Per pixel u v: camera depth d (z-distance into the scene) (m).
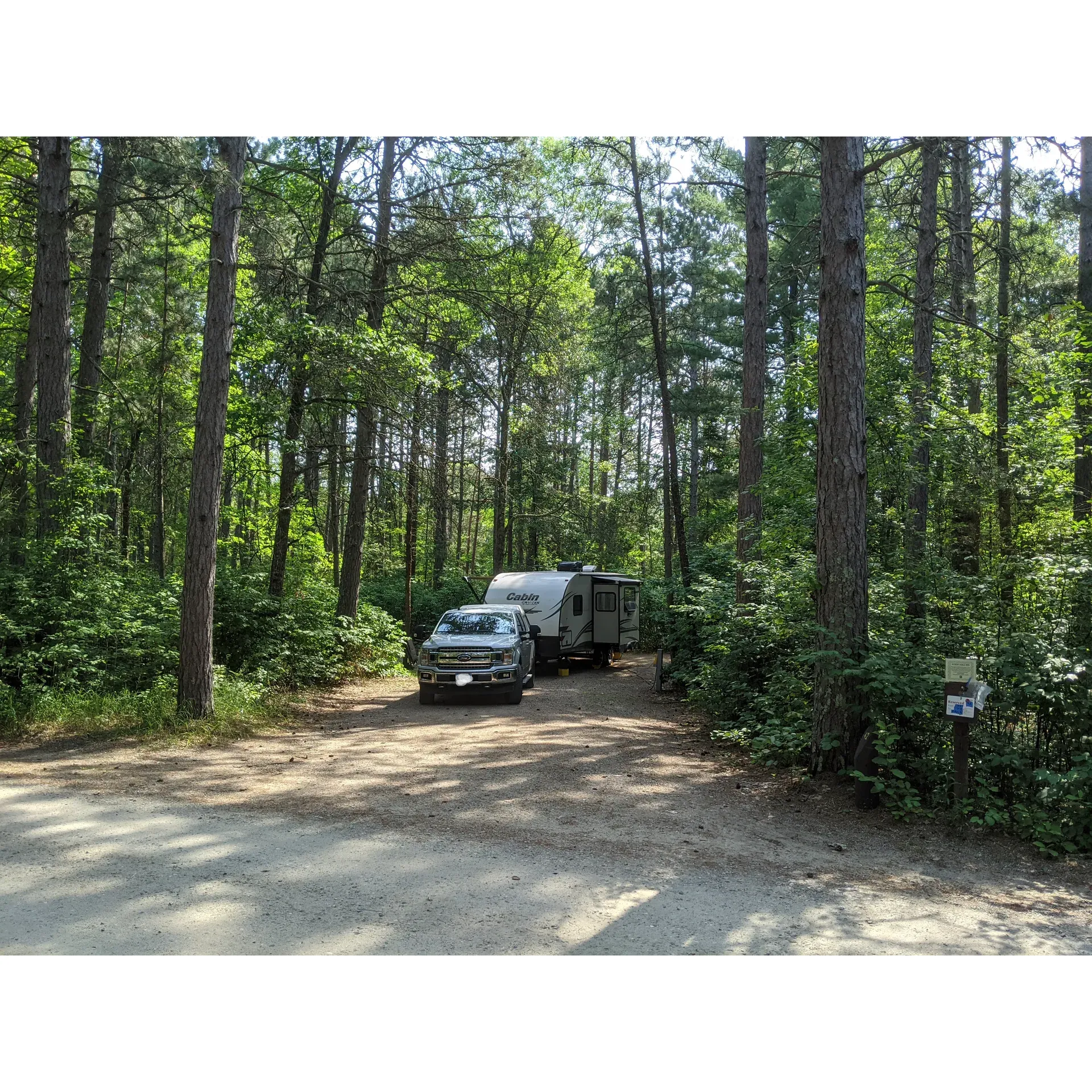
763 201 17.09
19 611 12.16
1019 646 7.95
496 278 22.80
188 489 25.44
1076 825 6.91
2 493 13.85
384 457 17.42
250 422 16.72
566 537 37.78
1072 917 5.48
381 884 5.69
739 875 6.08
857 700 8.48
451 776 9.13
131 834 6.72
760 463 16.62
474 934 4.88
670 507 32.91
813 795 8.16
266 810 7.58
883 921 5.29
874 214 20.97
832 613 8.66
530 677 18.34
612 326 27.92
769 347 29.50
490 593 21.86
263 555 24.73
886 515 12.07
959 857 6.64
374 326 17.64
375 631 20.11
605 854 6.50
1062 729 7.58
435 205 17.83
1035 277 18.77
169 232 18.31
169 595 14.35
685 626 16.91
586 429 43.41
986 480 12.93
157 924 4.93
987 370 15.96
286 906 5.25
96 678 12.33
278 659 15.27
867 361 13.15
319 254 18.02
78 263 20.39
